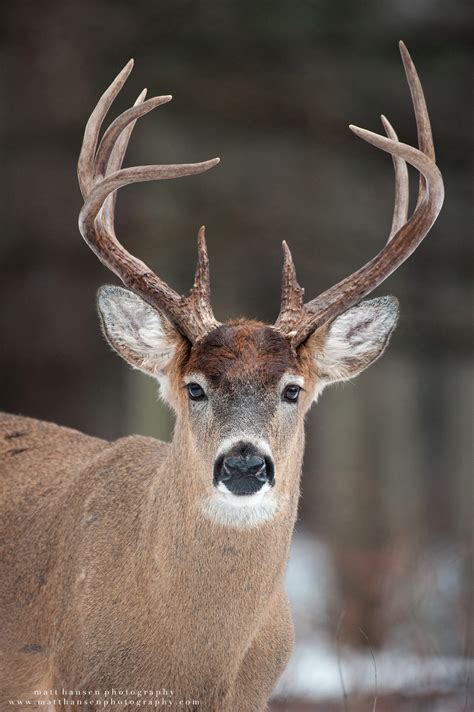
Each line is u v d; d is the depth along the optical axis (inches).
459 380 957.2
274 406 289.9
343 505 807.7
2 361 724.7
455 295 841.5
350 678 419.2
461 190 842.8
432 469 949.8
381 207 822.5
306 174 817.5
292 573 585.9
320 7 829.2
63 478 353.4
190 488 291.3
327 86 827.4
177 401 307.1
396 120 839.1
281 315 315.9
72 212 735.1
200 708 294.4
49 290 727.7
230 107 815.7
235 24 817.5
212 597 291.1
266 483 277.0
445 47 844.0
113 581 305.6
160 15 783.7
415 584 513.3
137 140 776.9
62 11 745.6
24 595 333.1
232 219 792.9
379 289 831.7
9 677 333.7
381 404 949.2
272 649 313.0
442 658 448.5
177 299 311.0
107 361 751.7
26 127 737.6
